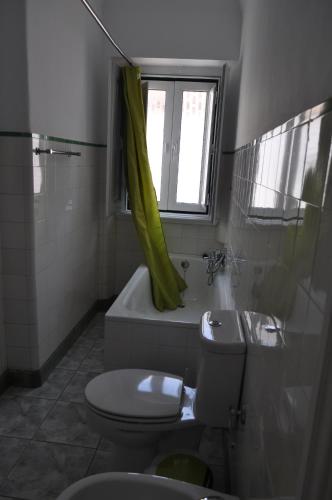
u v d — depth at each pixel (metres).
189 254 3.56
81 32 2.69
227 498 1.16
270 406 0.95
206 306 3.36
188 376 2.23
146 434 1.54
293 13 1.07
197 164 3.51
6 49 1.94
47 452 1.88
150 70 3.29
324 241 0.65
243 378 1.42
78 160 2.79
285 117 1.10
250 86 2.12
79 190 2.85
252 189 1.70
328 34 0.73
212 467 1.85
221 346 1.40
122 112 3.22
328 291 0.57
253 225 1.59
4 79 1.97
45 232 2.31
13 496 1.64
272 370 0.98
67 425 2.06
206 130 3.41
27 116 2.01
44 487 1.69
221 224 3.36
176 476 1.38
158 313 3.16
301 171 0.85
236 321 1.59
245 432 1.29
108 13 3.07
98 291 3.53
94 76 3.00
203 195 3.53
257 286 1.34
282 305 0.93
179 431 1.65
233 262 2.39
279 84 1.23
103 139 3.28
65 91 2.47
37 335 2.29
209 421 1.48
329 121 0.67
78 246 2.91
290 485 0.71
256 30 2.01
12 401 2.23
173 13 3.03
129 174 3.08
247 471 1.19
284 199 1.01
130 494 1.18
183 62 3.15
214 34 3.03
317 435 0.58
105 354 2.23
